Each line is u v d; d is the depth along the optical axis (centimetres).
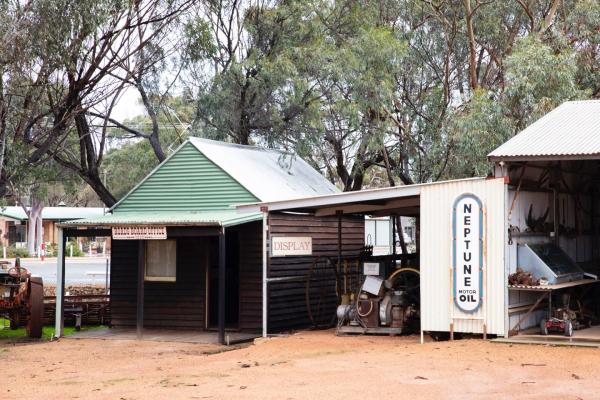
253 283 1889
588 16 2597
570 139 1461
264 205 1691
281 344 1559
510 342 1386
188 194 2025
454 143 2472
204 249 1964
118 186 4719
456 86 3009
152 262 2011
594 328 1574
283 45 2670
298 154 2591
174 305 1983
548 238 1631
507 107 2366
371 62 2506
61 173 2725
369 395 986
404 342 1530
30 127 2205
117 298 2050
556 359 1234
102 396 1055
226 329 1923
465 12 2827
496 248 1431
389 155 3002
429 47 2936
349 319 1708
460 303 1455
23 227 6494
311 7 2603
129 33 2361
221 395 1017
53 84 2238
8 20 1970
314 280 2011
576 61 2531
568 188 1755
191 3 2531
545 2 2889
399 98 2817
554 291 1531
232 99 2662
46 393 1112
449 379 1089
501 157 1409
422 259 1498
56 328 1928
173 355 1568
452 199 1473
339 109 2488
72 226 1883
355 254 2195
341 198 1609
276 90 2609
